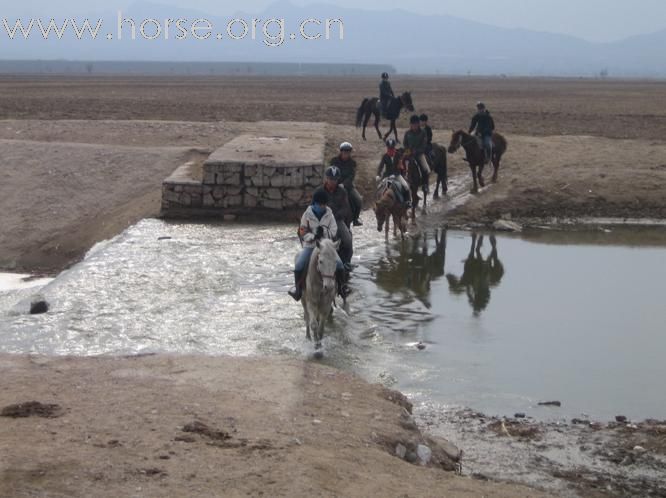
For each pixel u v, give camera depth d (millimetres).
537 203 24656
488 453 9477
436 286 16797
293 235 20500
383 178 20578
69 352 12023
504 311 15219
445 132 35438
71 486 6738
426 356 12695
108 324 13359
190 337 12828
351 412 9266
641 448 9617
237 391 9570
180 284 15852
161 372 10273
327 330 13578
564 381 11875
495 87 117562
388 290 16391
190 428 8164
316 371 10688
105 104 59375
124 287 15531
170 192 22469
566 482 8758
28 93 76000
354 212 16875
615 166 28359
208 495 6723
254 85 112250
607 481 8805
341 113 54562
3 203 24703
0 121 34625
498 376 11984
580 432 10133
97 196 25109
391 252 19516
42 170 26406
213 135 32094
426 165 23016
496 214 23953
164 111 53406
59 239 22953
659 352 13133
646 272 18391
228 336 12961
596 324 14539
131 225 22031
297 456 7664
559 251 20391
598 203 24750
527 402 11102
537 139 34469
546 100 77625
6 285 19078
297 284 12516
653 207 24641
